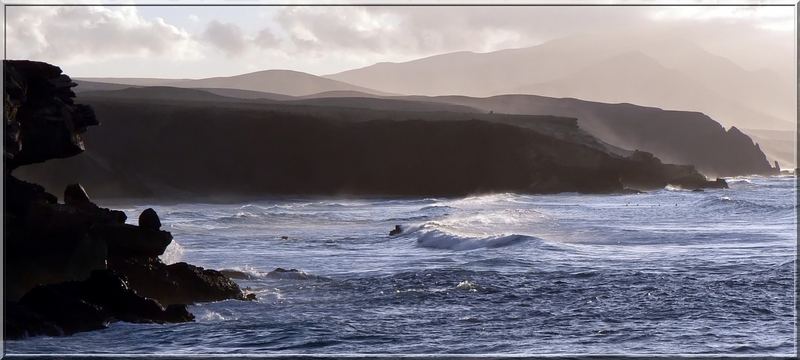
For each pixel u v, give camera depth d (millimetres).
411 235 145625
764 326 62625
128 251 70875
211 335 58969
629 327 62594
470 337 59219
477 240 125562
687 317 66250
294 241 139625
